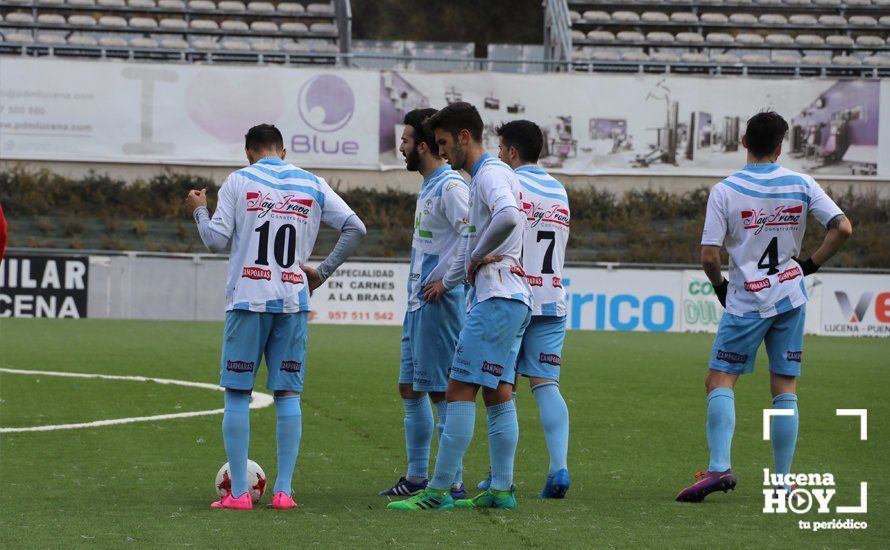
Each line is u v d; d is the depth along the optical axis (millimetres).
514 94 102125
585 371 49781
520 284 19875
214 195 100688
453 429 19906
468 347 19688
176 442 28547
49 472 23938
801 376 49688
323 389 40906
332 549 16391
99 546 16516
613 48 115250
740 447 29312
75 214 98688
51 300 81000
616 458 27375
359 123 101125
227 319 20531
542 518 19141
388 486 23203
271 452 27391
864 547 17203
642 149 102875
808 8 119688
